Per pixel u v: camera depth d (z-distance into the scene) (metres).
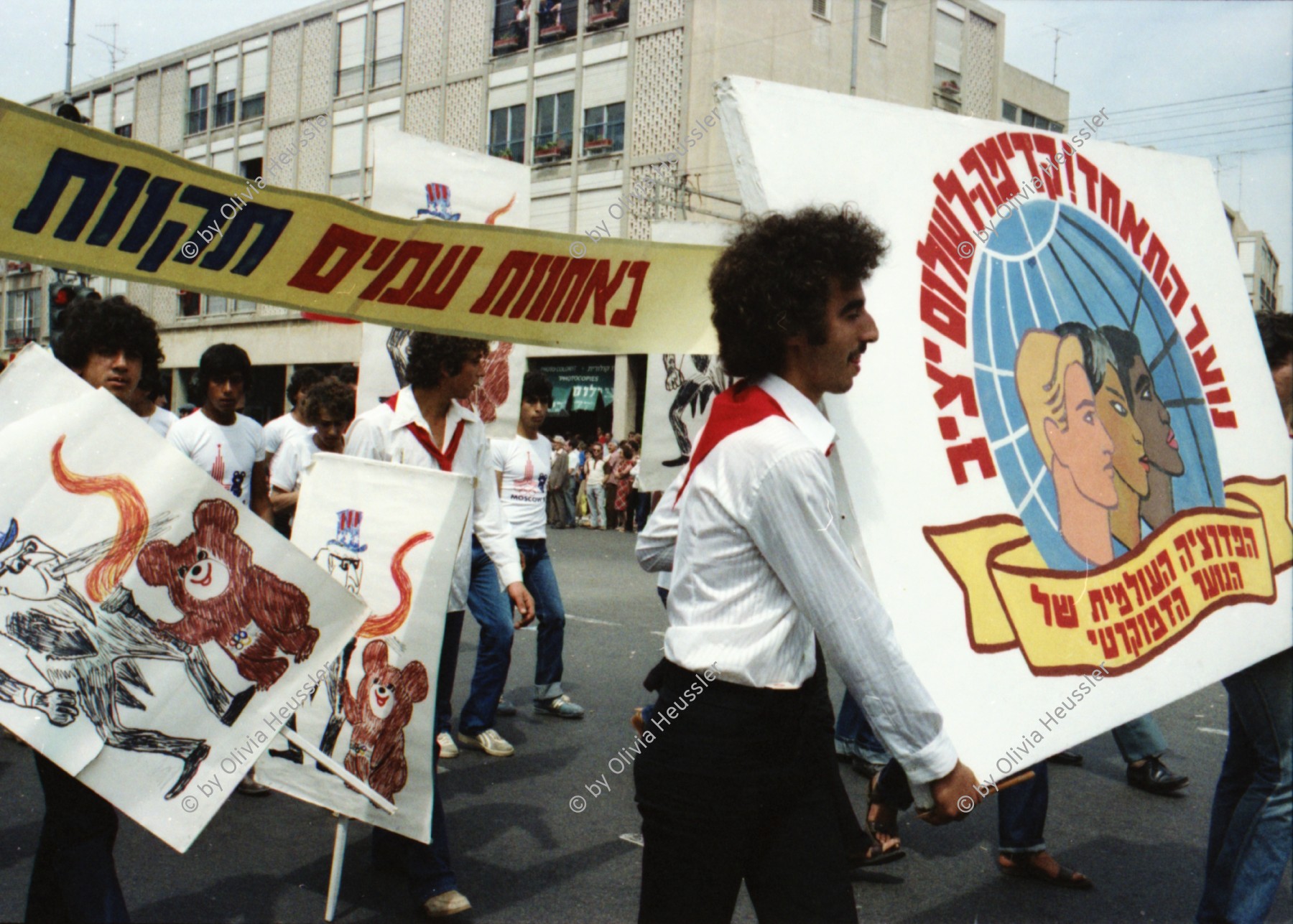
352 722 3.03
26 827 3.79
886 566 2.22
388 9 24.55
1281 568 3.09
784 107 2.39
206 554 2.38
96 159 1.92
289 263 2.26
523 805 4.18
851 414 2.28
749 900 3.36
